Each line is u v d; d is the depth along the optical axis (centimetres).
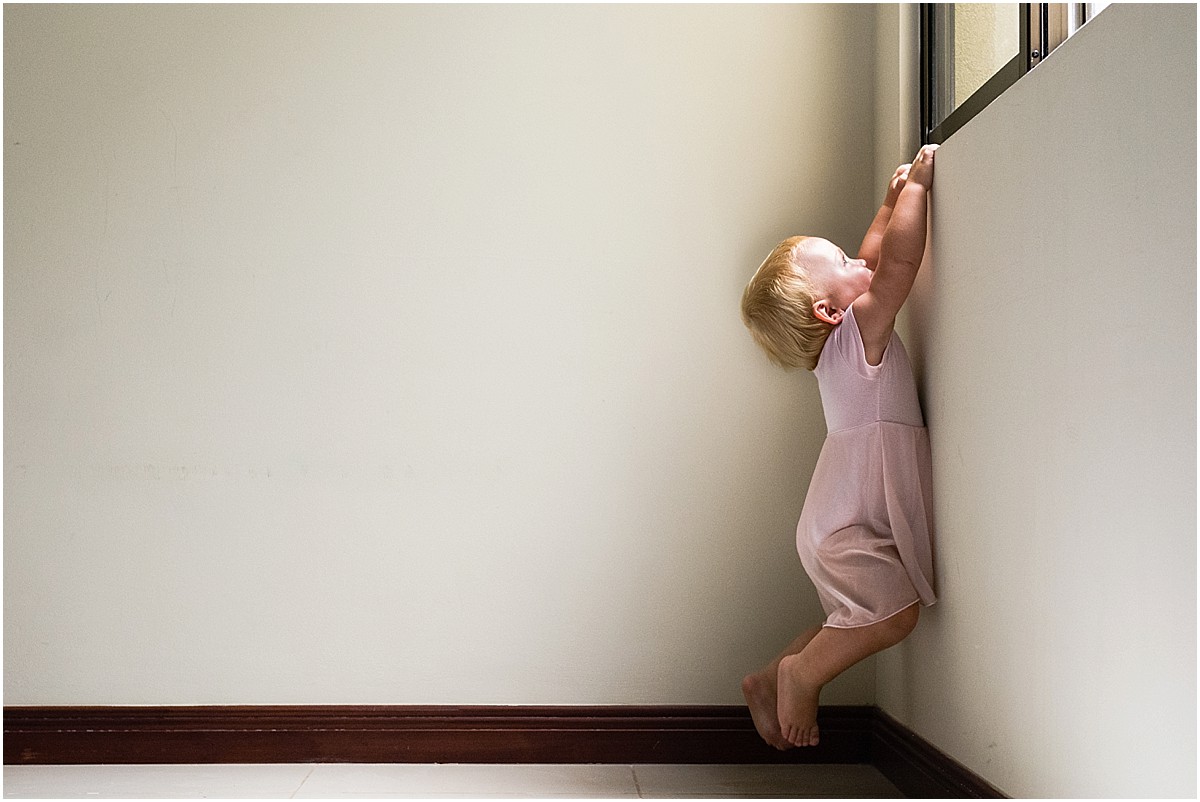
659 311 199
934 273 157
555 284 200
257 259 200
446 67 203
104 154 200
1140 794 96
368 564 196
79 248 199
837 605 164
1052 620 115
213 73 202
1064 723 112
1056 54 114
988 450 134
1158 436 93
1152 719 94
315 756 192
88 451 196
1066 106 112
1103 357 103
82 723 192
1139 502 96
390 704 194
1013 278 126
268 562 196
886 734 180
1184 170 88
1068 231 111
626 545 196
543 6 203
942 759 150
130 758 192
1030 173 121
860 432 158
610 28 203
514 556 196
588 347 199
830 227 200
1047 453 116
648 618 195
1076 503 109
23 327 198
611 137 201
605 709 193
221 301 199
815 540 164
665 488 197
